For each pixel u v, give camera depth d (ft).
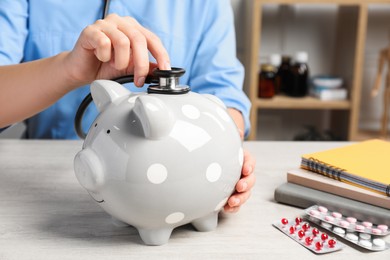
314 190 1.94
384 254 1.54
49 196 1.99
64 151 2.65
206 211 1.57
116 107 1.55
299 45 6.48
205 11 3.34
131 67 1.91
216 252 1.53
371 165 1.98
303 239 1.62
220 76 3.12
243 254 1.52
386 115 5.96
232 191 1.65
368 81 6.58
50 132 3.35
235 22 6.33
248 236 1.65
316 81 5.83
